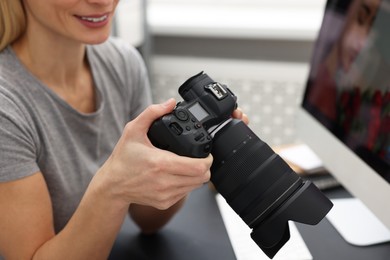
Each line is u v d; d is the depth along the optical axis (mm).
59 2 619
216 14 1541
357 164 739
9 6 667
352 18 794
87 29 658
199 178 503
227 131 532
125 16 1259
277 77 1513
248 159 526
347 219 802
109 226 601
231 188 537
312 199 519
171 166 488
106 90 819
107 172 543
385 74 693
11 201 622
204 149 502
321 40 891
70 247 623
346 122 780
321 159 856
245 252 725
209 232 786
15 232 632
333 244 749
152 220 771
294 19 1489
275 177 525
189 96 558
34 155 665
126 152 512
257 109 1565
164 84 1585
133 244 769
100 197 561
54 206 735
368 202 713
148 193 517
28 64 713
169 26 1457
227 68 1527
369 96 726
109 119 828
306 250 728
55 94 718
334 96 824
